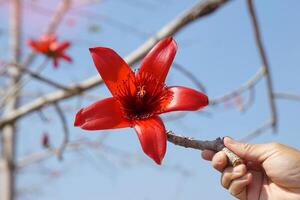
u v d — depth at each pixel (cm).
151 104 63
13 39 214
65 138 138
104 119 62
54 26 208
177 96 63
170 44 65
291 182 67
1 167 227
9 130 226
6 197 223
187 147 62
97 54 64
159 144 60
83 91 141
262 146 67
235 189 63
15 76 185
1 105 151
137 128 61
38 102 151
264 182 69
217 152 63
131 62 123
